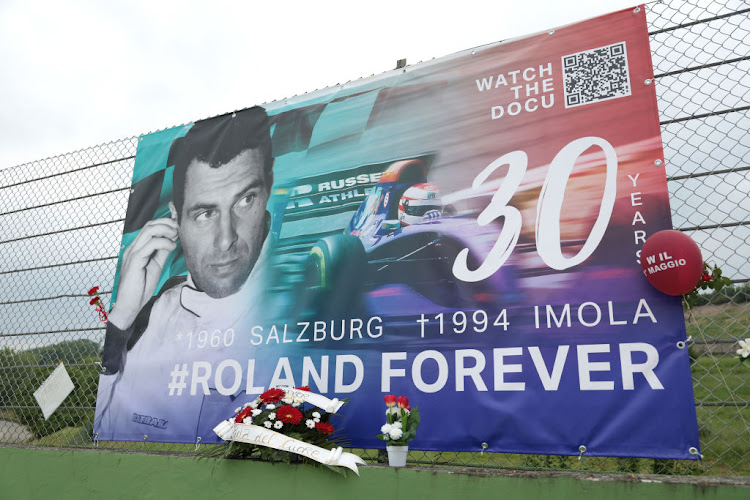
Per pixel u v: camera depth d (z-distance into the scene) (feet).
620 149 8.48
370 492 8.09
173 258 12.00
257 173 11.57
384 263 9.80
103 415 11.70
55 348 12.88
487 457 8.68
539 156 9.03
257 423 9.22
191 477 9.59
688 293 7.57
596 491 6.95
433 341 9.05
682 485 6.62
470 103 9.84
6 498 11.64
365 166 10.48
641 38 8.75
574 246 8.44
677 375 7.42
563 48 9.32
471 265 9.09
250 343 10.61
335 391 9.60
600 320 8.02
